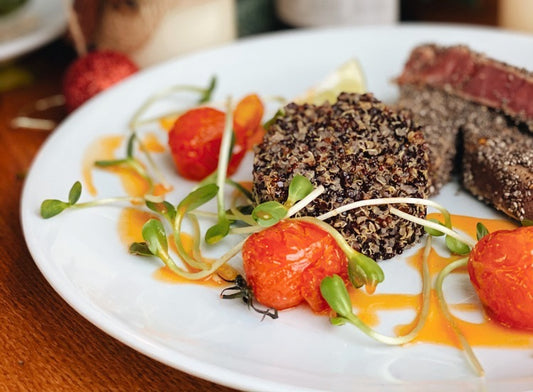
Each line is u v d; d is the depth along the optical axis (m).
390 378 0.13
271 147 0.17
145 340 0.13
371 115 0.17
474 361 0.13
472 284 0.15
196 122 0.19
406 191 0.16
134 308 0.15
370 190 0.16
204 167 0.19
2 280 0.17
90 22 0.26
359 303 0.15
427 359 0.14
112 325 0.14
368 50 0.24
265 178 0.16
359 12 0.27
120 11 0.25
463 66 0.20
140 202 0.18
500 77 0.20
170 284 0.16
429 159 0.18
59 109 0.25
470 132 0.19
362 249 0.16
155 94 0.23
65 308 0.16
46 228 0.17
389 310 0.15
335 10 0.27
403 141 0.17
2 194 0.20
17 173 0.21
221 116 0.19
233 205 0.18
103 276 0.16
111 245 0.17
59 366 0.15
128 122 0.22
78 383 0.14
